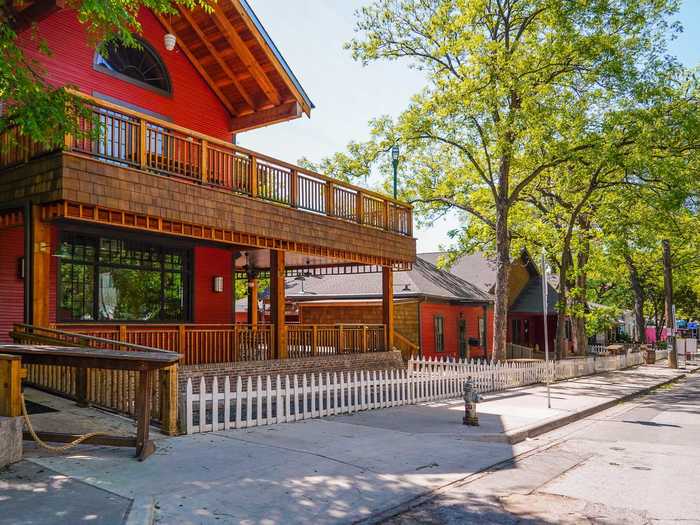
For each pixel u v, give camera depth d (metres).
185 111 17.00
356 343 19.28
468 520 6.16
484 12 23.94
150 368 7.57
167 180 11.80
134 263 15.32
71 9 13.64
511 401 16.39
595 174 24.75
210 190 12.82
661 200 23.55
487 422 12.28
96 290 14.22
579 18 22.69
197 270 17.23
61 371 10.94
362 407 13.73
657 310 60.44
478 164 26.19
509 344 36.88
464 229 29.80
